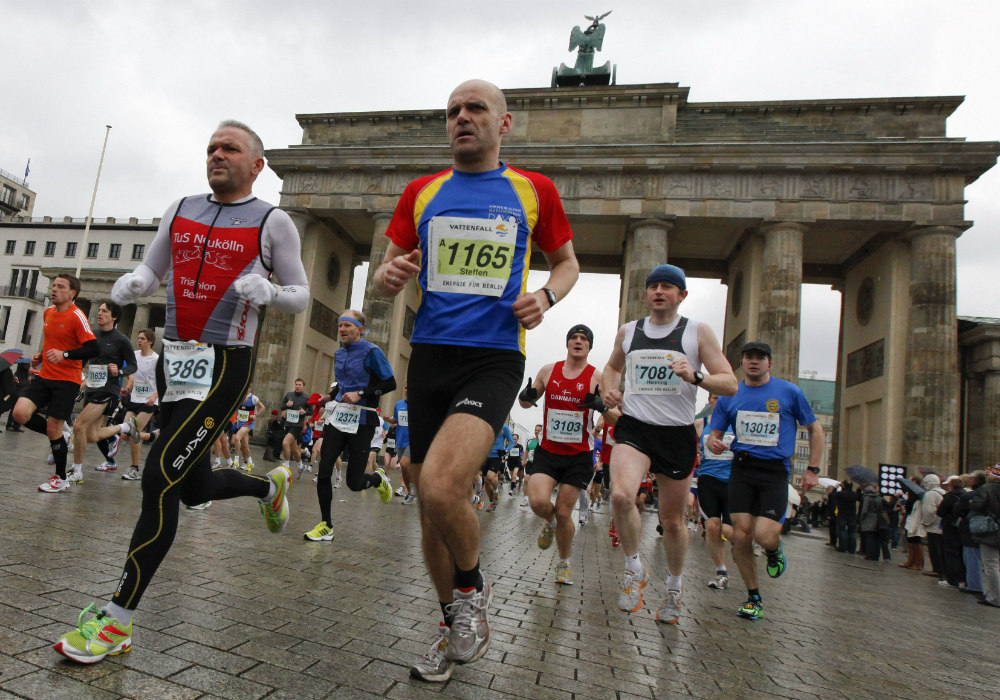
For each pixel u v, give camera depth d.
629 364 6.08
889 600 10.06
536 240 3.77
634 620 5.81
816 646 5.74
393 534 9.12
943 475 32.03
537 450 7.73
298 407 21.67
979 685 5.09
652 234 36.81
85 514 7.18
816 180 35.91
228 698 2.85
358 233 47.16
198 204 4.03
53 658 3.06
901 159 34.66
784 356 34.38
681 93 38.09
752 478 7.02
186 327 3.79
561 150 37.75
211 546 6.53
